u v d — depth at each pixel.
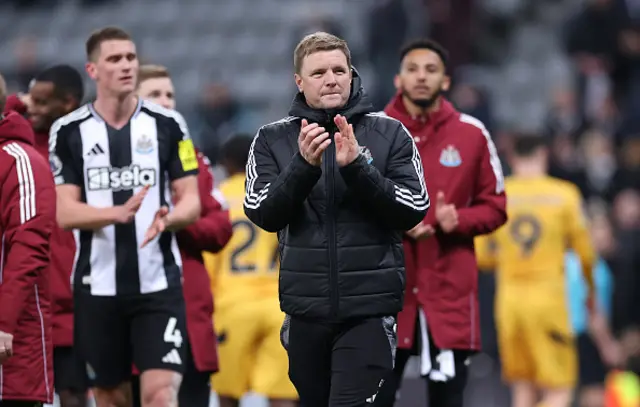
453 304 24.58
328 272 18.59
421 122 24.86
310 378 19.47
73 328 24.47
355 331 18.81
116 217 22.70
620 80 58.91
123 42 23.58
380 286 18.69
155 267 23.53
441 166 24.67
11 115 20.03
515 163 34.44
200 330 25.23
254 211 18.64
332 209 18.62
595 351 37.22
